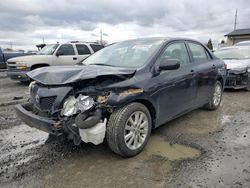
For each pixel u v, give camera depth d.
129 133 3.09
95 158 3.15
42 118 2.88
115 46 4.38
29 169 2.90
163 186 2.52
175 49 4.04
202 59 4.77
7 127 4.39
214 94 5.26
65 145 3.55
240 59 8.34
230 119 4.78
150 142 3.62
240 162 3.01
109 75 2.91
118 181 2.63
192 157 3.15
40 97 2.93
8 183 2.62
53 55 9.59
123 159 3.11
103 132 2.83
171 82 3.64
